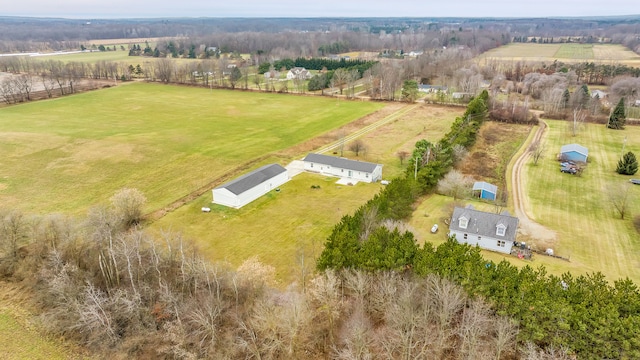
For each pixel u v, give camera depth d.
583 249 50.03
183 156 85.12
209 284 38.00
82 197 65.94
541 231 54.31
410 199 60.28
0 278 44.66
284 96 151.62
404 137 99.38
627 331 28.08
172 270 43.34
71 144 91.56
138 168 78.62
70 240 45.19
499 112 112.81
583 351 29.52
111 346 35.25
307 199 65.62
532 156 82.75
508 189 69.00
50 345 36.03
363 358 30.39
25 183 71.06
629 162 73.06
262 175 68.44
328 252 40.16
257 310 35.00
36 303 40.75
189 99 146.50
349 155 87.06
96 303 35.47
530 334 31.22
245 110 129.12
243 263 45.94
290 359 33.19
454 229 51.03
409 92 137.88
